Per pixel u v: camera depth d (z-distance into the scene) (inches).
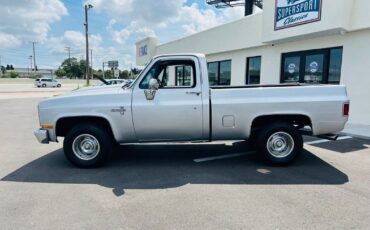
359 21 334.0
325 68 386.0
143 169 210.1
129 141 212.8
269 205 149.0
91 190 171.3
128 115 204.8
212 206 148.7
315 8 355.9
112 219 136.2
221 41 574.6
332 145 270.1
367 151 248.8
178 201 155.2
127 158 238.5
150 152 256.8
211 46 609.3
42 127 210.1
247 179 187.5
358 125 346.3
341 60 367.2
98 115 204.5
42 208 147.6
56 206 149.9
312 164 216.2
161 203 152.9
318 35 377.7
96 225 130.9
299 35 382.0
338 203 150.6
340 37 363.9
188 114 204.8
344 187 172.1
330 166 211.0
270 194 162.9
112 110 204.2
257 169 207.6
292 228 126.7
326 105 202.7
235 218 135.9
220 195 162.4
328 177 189.0
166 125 206.5
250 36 496.1
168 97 205.8
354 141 284.8
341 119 203.5
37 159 238.1
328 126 205.2
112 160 232.5
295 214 139.1
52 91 1460.4
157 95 205.9
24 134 351.6
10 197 161.3
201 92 205.8
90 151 212.5
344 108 202.7
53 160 234.7
